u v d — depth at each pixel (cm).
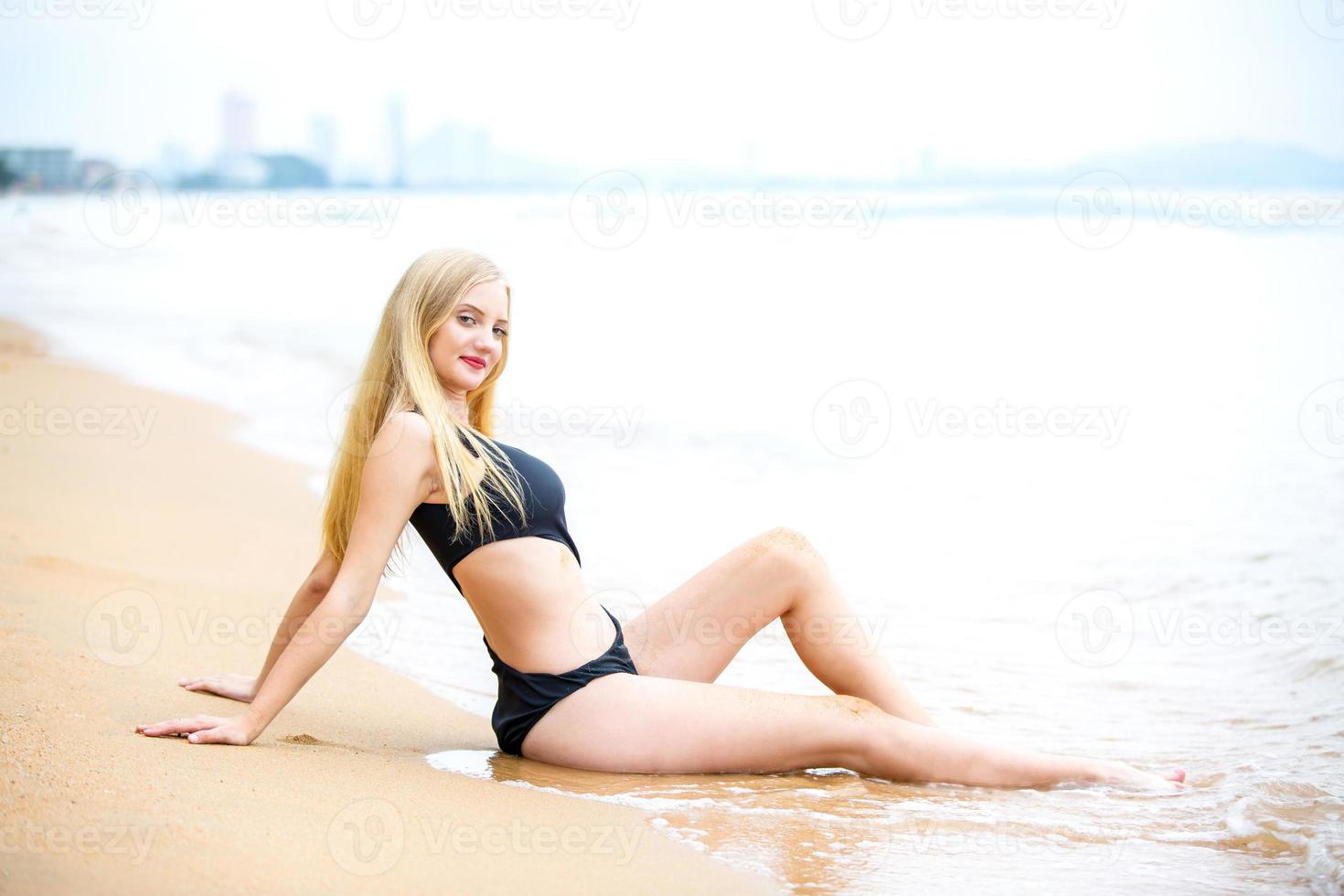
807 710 342
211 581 507
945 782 339
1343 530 609
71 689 344
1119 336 1304
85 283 1931
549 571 349
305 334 1427
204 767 291
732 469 804
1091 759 343
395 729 374
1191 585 539
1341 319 1326
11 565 478
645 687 346
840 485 759
